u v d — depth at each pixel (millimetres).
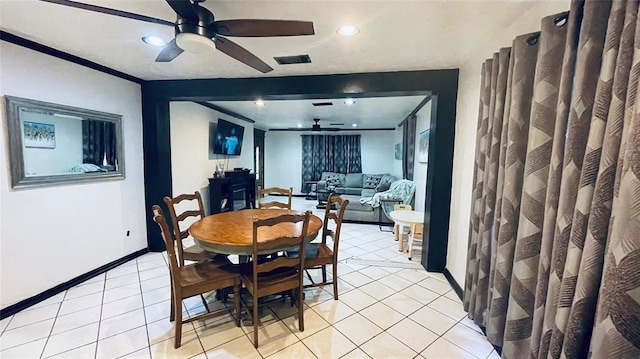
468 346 1881
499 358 1769
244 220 2535
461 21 1806
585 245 1045
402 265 3279
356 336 1979
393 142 8453
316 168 8977
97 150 2863
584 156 1089
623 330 910
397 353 1816
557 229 1205
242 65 2764
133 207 3336
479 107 2096
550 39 1345
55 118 2455
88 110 2721
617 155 956
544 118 1381
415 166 5059
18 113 2182
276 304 2400
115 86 3023
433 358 1774
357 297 2521
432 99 3004
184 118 4254
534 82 1440
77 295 2492
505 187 1632
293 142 9094
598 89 1027
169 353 1794
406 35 2029
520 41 1542
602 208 997
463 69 2654
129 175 3264
